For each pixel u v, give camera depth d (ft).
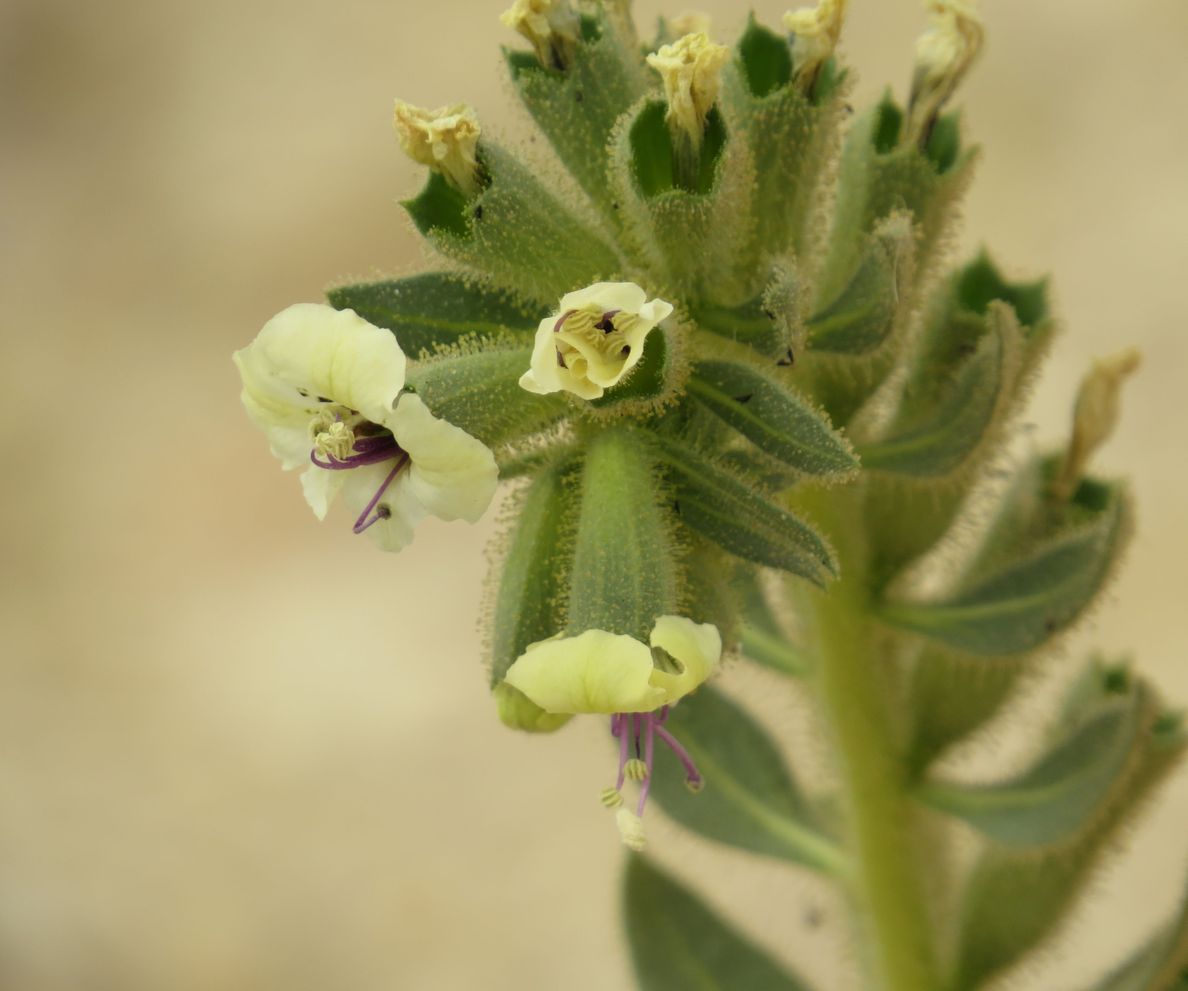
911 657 0.82
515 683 0.66
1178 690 1.51
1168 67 1.93
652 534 0.69
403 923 1.68
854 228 0.76
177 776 1.82
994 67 1.98
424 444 0.68
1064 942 0.84
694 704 0.84
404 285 0.73
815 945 1.47
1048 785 0.79
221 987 1.68
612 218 0.73
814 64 0.73
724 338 0.72
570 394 0.70
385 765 1.77
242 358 0.69
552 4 0.73
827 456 0.70
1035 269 1.80
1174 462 1.65
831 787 0.84
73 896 1.74
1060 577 0.77
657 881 0.87
